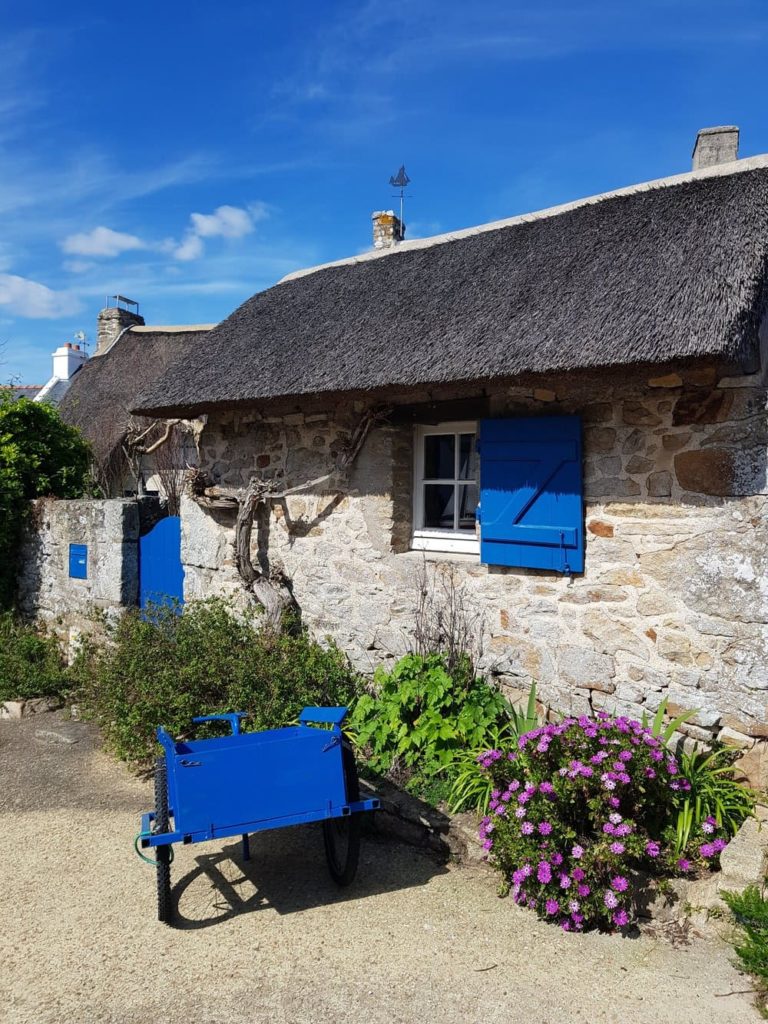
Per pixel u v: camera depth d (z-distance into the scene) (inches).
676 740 172.4
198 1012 117.0
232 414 277.1
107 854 170.6
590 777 142.2
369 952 131.6
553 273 202.1
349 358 216.8
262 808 137.0
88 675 272.5
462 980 123.3
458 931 137.6
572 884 138.1
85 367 581.0
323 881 157.2
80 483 364.8
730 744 165.5
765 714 160.9
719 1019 111.8
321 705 216.5
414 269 254.7
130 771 220.1
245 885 156.1
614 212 217.6
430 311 218.7
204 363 266.8
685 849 146.2
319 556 250.5
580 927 136.3
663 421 174.6
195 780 133.9
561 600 192.4
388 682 205.0
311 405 249.6
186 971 127.1
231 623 252.1
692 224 187.2
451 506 229.8
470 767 177.0
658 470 175.5
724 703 166.2
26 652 312.5
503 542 201.0
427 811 171.9
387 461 230.4
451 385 188.1
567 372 166.2
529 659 198.5
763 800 155.9
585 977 123.1
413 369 193.2
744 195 186.4
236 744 151.0
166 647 238.7
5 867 165.2
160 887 139.9
